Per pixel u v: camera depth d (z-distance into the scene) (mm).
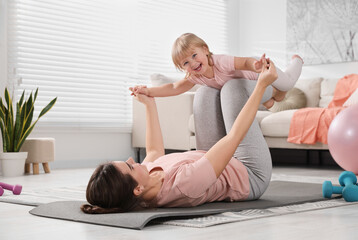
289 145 4281
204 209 1821
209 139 2211
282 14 5719
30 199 2287
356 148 3404
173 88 2260
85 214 1748
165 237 1426
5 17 4312
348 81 4785
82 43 4848
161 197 1802
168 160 1937
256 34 5992
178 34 5738
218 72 2150
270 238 1414
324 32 5301
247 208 1897
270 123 4332
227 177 1976
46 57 4582
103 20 5039
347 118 3488
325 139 4086
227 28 6176
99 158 4949
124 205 1732
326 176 3646
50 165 4551
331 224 1637
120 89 5152
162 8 5586
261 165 2076
